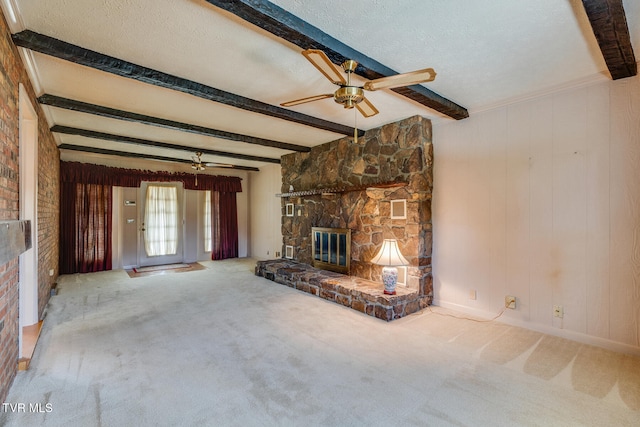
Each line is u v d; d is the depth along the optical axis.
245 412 1.90
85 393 2.07
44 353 2.65
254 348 2.78
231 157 6.21
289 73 2.73
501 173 3.44
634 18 1.92
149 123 3.87
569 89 2.96
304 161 5.83
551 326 3.10
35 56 2.43
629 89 2.66
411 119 3.95
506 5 1.84
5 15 1.90
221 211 7.88
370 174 4.50
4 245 1.50
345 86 2.30
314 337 3.01
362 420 1.83
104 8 1.86
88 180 6.16
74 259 6.05
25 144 3.08
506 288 3.41
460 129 3.78
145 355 2.63
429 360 2.56
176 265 7.00
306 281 4.66
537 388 2.16
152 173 6.89
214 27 2.06
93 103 3.40
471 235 3.69
